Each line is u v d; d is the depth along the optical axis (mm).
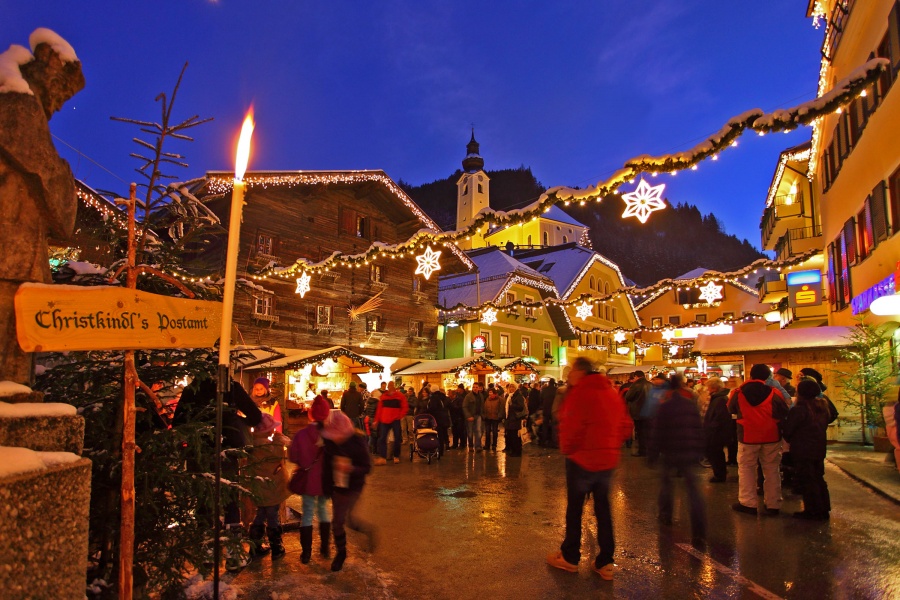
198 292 4555
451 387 28859
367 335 28781
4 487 2193
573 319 43094
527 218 9242
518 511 7871
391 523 7199
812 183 24891
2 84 2873
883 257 13305
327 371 22453
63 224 3102
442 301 37969
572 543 5285
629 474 10883
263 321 24016
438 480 10672
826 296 21172
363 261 14109
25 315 2607
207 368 4398
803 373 9359
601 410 5188
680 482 9703
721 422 9781
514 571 5285
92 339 2854
